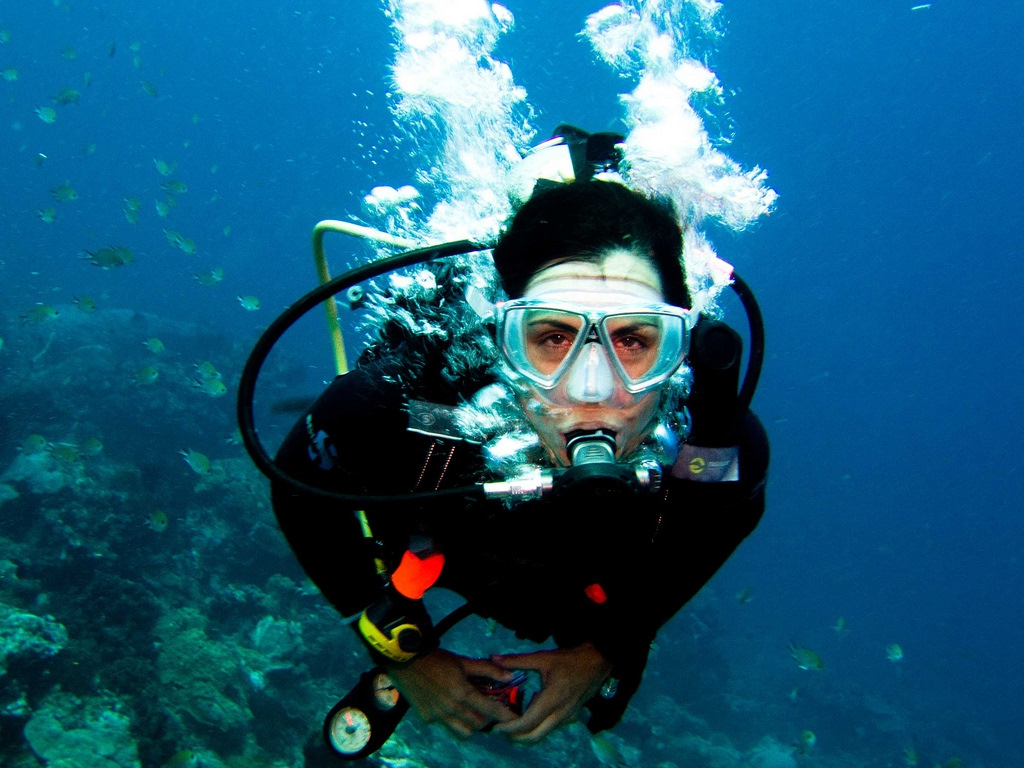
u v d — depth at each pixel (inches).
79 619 247.0
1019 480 2591.0
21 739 201.0
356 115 2618.1
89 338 573.0
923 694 815.7
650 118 68.7
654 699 462.6
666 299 56.6
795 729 538.9
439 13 72.8
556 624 64.6
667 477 59.3
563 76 2305.6
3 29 510.6
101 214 1745.8
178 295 1224.2
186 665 255.6
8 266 1059.9
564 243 52.8
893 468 2493.8
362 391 57.2
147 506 338.0
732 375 56.0
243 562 339.0
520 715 62.7
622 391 51.8
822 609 1067.3
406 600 56.4
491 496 51.3
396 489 58.9
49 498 289.4
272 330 55.2
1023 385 3169.3
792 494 1883.6
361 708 68.7
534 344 52.8
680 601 65.7
